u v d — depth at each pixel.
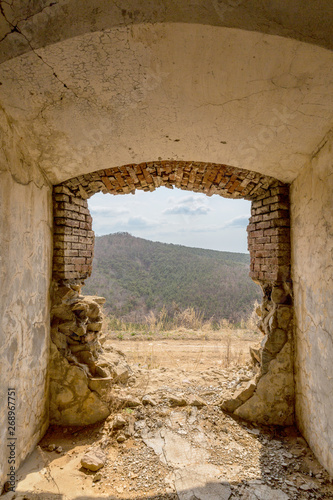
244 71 1.85
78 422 2.86
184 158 2.88
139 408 3.03
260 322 3.50
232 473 2.29
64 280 2.98
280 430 2.88
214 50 1.72
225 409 3.06
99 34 1.62
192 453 2.51
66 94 2.02
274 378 2.96
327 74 1.82
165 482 2.19
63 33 1.63
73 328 2.97
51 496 1.97
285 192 3.04
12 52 1.70
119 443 2.63
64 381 2.87
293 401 2.95
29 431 2.40
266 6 1.58
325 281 2.29
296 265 2.86
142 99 2.10
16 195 2.17
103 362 3.20
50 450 2.50
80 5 1.55
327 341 2.26
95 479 2.20
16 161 2.18
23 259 2.28
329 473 2.22
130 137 2.52
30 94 1.98
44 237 2.70
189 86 1.99
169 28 1.60
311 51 1.68
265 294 3.30
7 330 2.02
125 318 16.62
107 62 1.80
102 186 3.25
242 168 3.00
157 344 5.87
